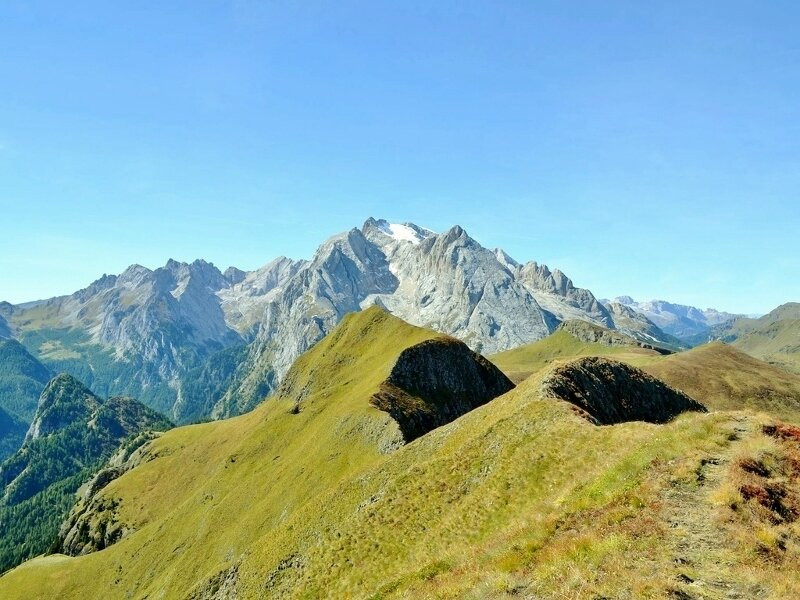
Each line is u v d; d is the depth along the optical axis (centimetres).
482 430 4900
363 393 10500
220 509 11006
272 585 5125
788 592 1622
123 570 12050
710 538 1977
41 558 16588
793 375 18512
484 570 2289
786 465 2581
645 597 1639
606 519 2289
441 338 12044
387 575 3378
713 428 3048
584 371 5947
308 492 8475
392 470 5766
